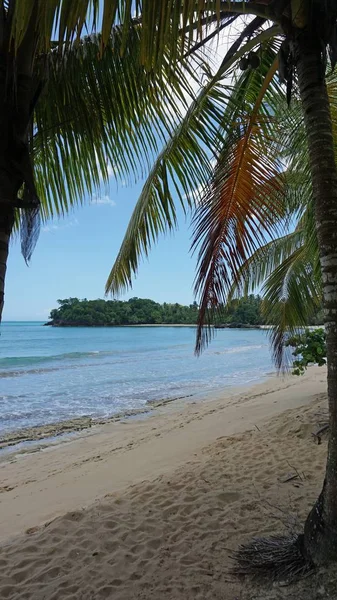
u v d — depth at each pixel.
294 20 2.25
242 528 3.24
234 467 4.72
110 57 2.40
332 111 3.61
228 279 3.61
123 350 32.19
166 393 13.36
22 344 38.53
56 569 2.90
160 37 1.43
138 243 4.00
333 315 2.26
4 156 1.78
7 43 1.78
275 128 3.55
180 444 6.75
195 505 3.75
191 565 2.78
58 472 6.00
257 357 26.05
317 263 4.80
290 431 5.91
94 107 2.44
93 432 8.67
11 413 10.60
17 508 4.60
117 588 2.62
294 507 3.53
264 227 3.69
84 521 3.60
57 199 2.92
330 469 2.25
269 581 2.38
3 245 1.80
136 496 4.11
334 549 2.14
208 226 3.57
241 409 9.33
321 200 2.29
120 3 1.52
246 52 2.83
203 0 1.35
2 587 2.73
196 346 3.60
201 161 3.54
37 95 2.05
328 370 2.31
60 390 14.17
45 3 1.35
